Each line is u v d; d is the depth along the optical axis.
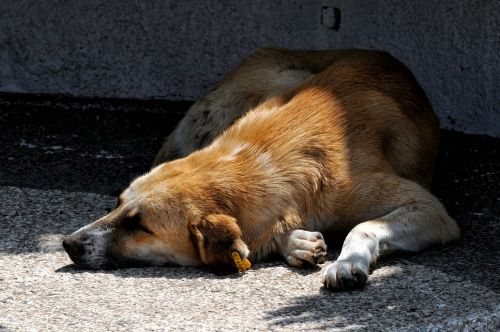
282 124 9.21
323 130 9.17
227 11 14.01
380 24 13.23
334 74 9.95
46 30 14.55
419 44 13.02
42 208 10.36
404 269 8.55
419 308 7.68
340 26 13.49
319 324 7.38
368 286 8.16
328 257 8.90
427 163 10.21
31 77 14.77
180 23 14.21
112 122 13.80
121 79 14.59
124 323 7.42
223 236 8.35
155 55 14.41
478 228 9.74
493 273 8.51
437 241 9.06
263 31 13.91
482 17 12.46
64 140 13.08
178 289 8.13
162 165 9.00
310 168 8.95
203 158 8.96
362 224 8.71
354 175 9.12
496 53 12.45
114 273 8.53
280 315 7.57
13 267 8.67
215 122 11.54
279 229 8.74
